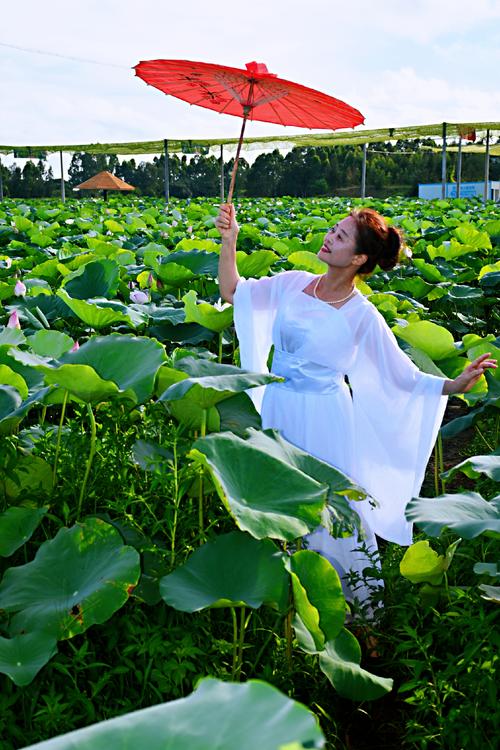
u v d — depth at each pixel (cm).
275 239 1197
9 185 8244
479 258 1238
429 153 8169
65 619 273
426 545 322
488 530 301
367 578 384
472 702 287
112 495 372
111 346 366
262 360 421
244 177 8369
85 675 293
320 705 311
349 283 383
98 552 301
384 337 382
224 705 134
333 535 311
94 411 434
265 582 279
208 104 463
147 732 131
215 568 289
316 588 292
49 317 672
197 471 324
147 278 805
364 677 290
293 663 318
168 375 353
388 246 370
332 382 386
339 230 370
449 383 378
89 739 130
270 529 278
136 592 298
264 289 407
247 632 325
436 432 389
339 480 334
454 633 329
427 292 889
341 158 8338
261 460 306
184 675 278
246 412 372
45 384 391
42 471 373
